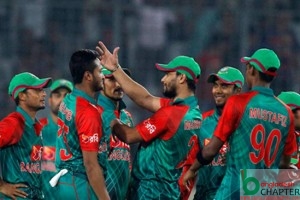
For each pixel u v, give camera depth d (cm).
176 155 2883
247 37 5366
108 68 2928
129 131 2869
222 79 3039
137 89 2950
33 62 5306
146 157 2886
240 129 2667
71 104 2708
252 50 5394
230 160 2692
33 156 2928
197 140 2919
